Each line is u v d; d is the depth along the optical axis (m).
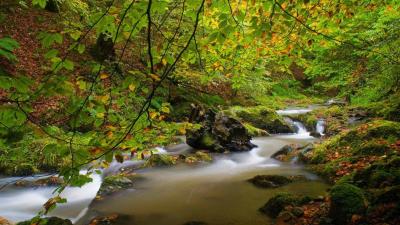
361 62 10.52
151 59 2.57
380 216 4.75
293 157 10.05
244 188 7.63
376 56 9.26
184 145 11.84
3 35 13.70
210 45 4.59
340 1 4.53
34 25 14.91
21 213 6.76
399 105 12.16
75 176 2.73
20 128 2.48
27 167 8.45
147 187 7.93
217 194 7.36
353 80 10.46
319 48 10.20
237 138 11.53
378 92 12.54
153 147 10.89
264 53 5.55
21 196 7.50
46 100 10.12
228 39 4.85
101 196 7.34
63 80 2.42
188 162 9.89
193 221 6.02
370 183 6.06
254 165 9.87
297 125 15.72
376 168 6.48
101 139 3.02
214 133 11.45
